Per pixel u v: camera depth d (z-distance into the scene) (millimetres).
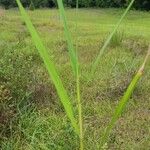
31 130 5477
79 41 13594
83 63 9906
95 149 4891
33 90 6723
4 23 19578
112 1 36094
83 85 7742
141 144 5176
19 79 6633
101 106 6582
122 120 5969
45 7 37031
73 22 21719
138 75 2578
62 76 8477
